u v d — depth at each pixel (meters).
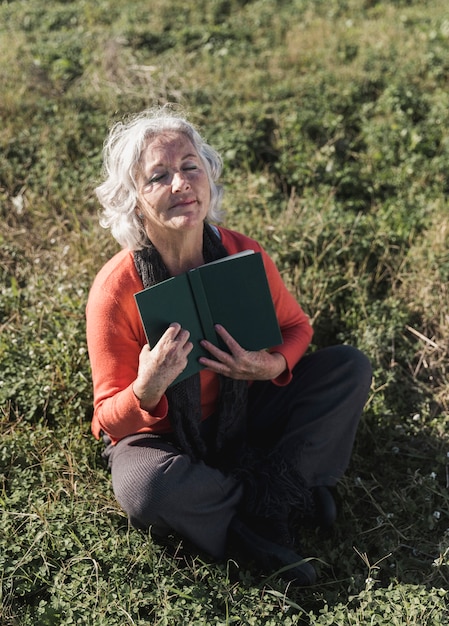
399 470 3.35
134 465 2.69
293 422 3.00
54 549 2.76
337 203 4.68
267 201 4.71
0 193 4.88
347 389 2.99
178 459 2.68
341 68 6.09
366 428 3.42
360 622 2.54
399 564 2.85
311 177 4.93
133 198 2.61
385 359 3.79
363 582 2.79
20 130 5.35
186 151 2.58
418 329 3.97
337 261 4.28
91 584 2.64
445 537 2.96
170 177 2.55
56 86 5.86
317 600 2.71
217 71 6.19
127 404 2.59
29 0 8.08
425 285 4.09
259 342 2.68
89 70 6.13
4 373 3.51
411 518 3.08
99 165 5.02
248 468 2.88
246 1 7.73
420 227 4.57
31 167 5.11
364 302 4.00
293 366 2.94
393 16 7.32
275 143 5.26
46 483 3.05
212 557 2.85
